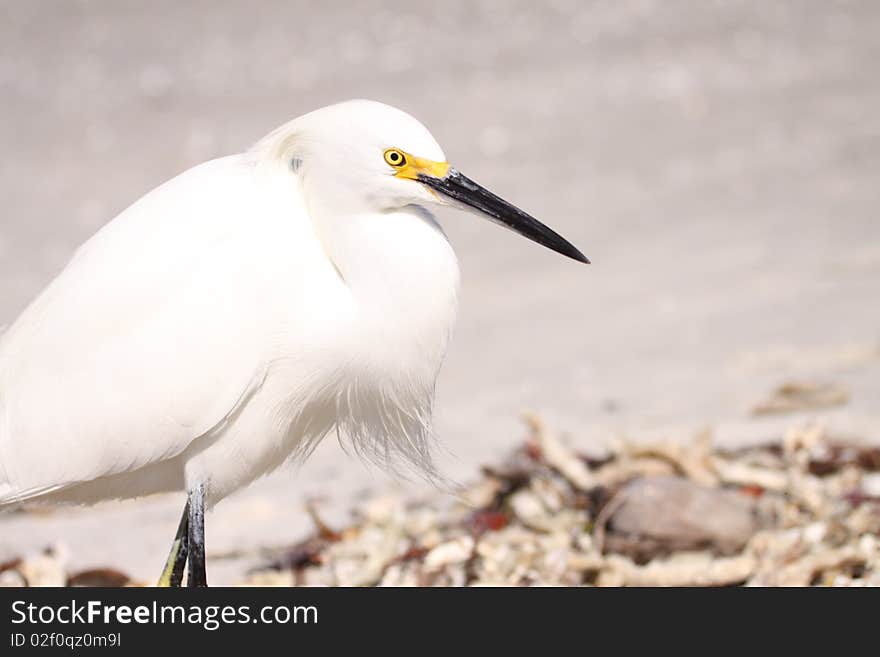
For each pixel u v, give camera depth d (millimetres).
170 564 8477
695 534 9625
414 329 8352
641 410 13148
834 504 10258
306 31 31453
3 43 30094
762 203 21672
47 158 24656
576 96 27906
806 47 31312
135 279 8266
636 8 34000
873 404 12531
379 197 8188
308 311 8312
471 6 33406
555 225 21281
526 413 11469
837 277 17359
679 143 25188
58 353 8367
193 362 8164
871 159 23672
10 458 8500
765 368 14055
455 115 26844
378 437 9102
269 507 11617
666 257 19297
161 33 31000
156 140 25609
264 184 8438
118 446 8328
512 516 10742
